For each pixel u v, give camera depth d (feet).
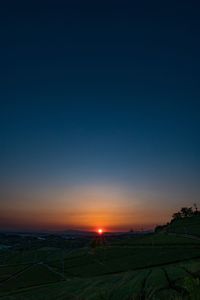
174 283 212.64
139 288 238.27
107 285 296.71
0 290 434.30
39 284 440.04
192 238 562.25
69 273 483.10
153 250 515.91
